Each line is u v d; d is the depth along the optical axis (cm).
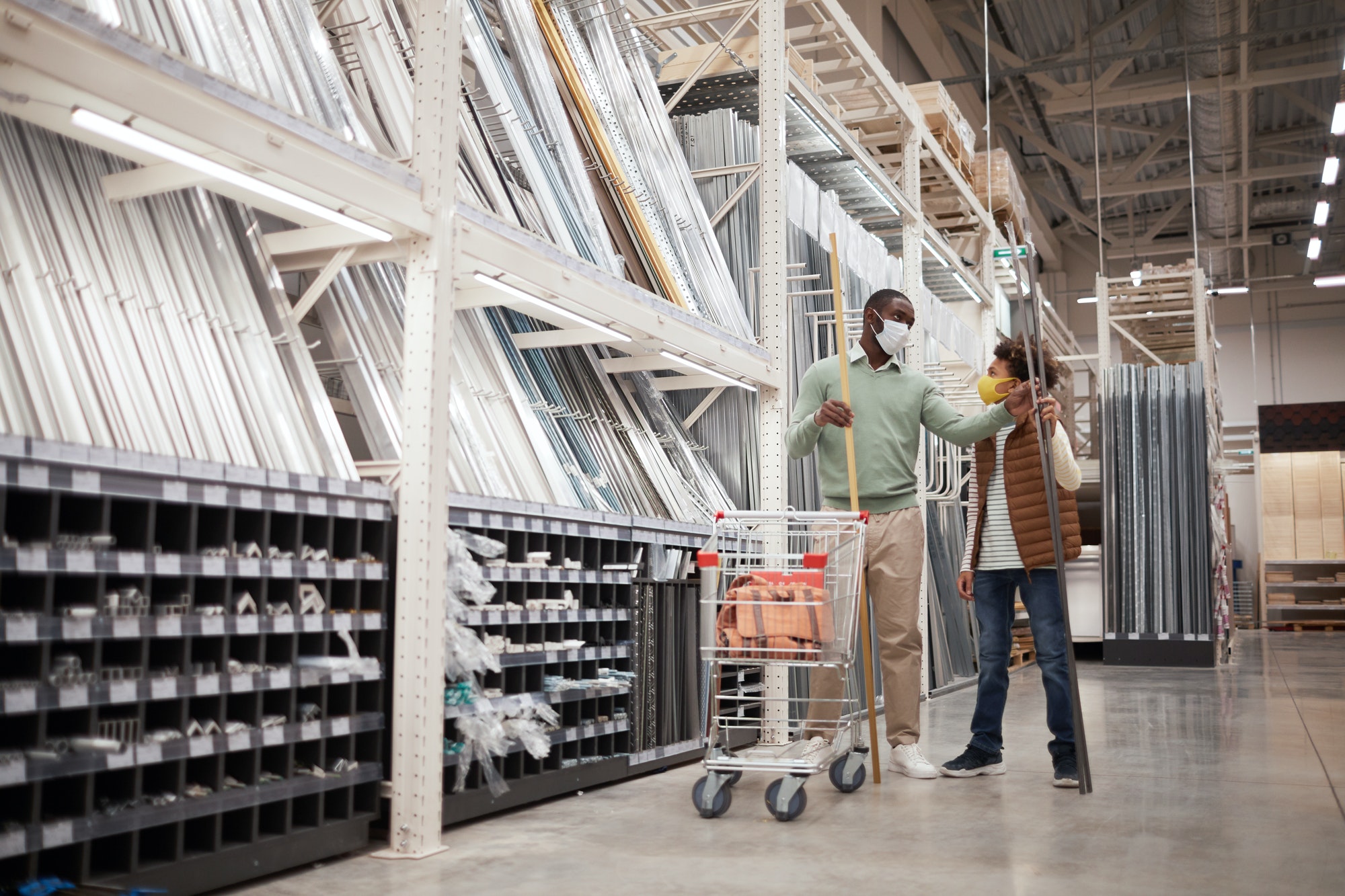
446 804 281
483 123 355
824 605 320
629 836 283
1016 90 1647
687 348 397
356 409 299
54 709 194
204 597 231
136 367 232
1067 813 314
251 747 226
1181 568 947
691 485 466
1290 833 288
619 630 376
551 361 407
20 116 201
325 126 237
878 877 241
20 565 182
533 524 320
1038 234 2014
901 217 750
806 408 399
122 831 199
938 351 823
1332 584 1716
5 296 212
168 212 262
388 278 331
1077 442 1487
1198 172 1778
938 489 727
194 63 203
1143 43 1442
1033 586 370
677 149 493
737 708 339
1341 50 1457
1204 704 626
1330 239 2031
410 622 265
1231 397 2142
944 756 423
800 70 602
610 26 474
